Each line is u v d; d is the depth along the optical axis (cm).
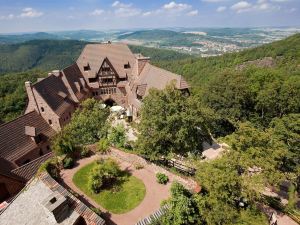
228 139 3209
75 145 3128
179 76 5106
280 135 3506
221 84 5819
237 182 2317
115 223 2092
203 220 2175
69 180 2592
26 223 1927
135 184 2573
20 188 3155
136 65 6644
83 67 7200
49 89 5256
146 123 3042
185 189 2319
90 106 4509
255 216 2267
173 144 3177
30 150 3994
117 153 3095
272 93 5422
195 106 3145
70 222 1888
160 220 2064
